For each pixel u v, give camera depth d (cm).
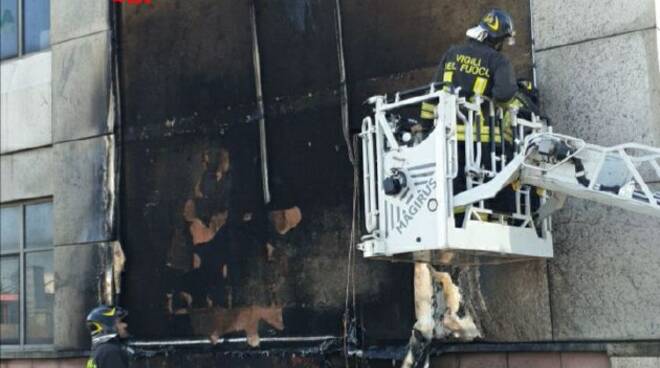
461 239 1341
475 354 1647
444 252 1402
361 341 1777
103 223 2186
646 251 1493
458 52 1448
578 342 1541
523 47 1653
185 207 2077
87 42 2259
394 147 1411
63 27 2312
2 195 2428
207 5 2077
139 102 2173
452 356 1672
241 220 1984
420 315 1675
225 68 2036
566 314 1559
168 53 2131
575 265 1556
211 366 1986
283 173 1930
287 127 1933
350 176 1833
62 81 2300
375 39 1823
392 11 1809
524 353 1598
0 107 2448
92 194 2217
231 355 1955
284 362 1873
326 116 1878
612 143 1543
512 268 1614
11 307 2411
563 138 1352
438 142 1346
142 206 2150
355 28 1852
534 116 1511
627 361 1488
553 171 1360
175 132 2108
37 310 2358
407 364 1662
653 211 1340
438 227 1332
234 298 1978
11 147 2412
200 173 2061
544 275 1582
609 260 1525
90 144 2233
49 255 2352
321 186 1872
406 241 1377
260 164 1962
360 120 1825
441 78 1465
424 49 1762
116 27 2222
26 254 2392
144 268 2131
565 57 1602
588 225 1550
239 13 2022
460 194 1346
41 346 2336
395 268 1750
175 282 2075
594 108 1565
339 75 1864
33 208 2394
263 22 1986
